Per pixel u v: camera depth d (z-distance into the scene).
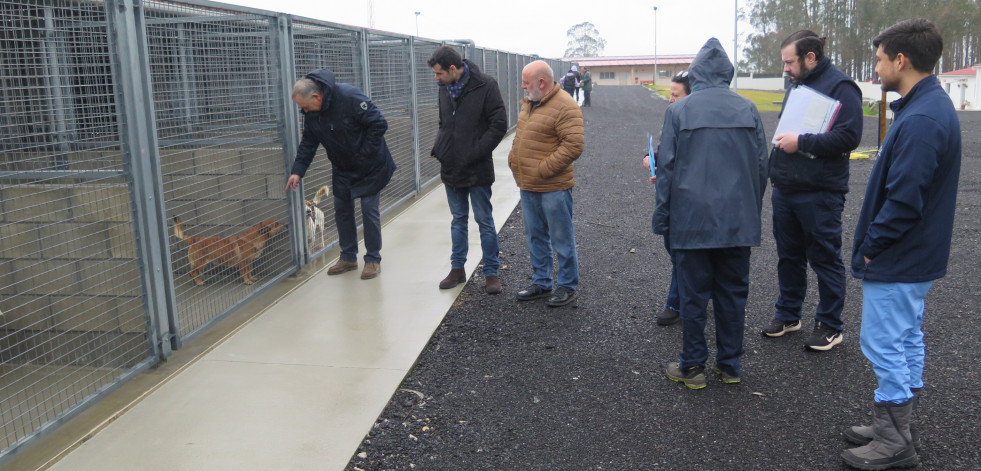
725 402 3.41
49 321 4.50
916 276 2.67
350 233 5.56
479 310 4.76
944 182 2.60
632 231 7.04
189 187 4.90
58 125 3.79
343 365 3.81
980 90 47.88
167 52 4.25
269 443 3.01
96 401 3.40
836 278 3.88
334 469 2.81
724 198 3.29
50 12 3.56
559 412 3.34
